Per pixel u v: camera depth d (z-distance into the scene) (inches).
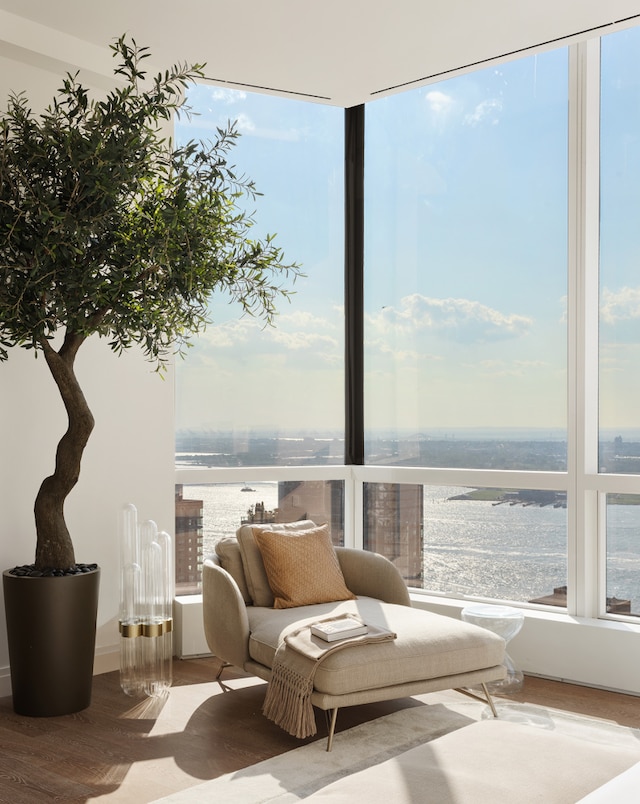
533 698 159.3
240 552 171.2
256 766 125.4
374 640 135.9
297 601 161.3
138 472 182.7
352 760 127.6
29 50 155.1
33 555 164.6
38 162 132.4
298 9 149.6
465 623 148.2
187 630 185.8
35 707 145.0
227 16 152.5
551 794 70.0
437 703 155.6
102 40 163.2
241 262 148.3
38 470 165.3
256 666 145.9
